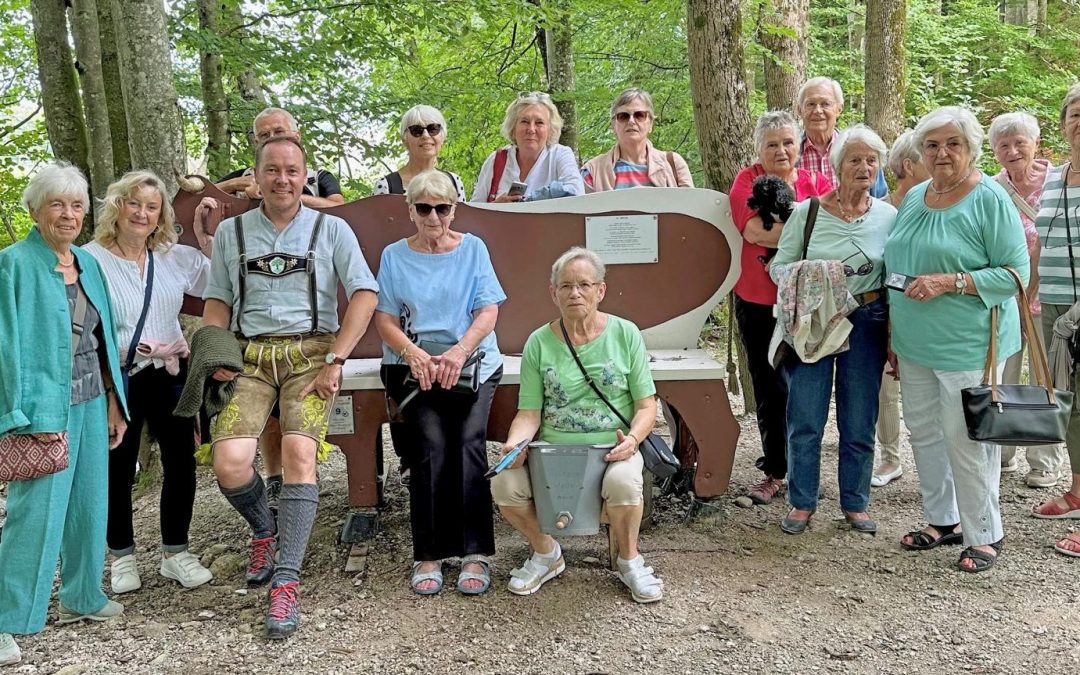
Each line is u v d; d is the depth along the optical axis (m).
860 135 3.08
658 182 4.02
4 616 2.60
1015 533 3.38
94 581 2.83
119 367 2.86
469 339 3.01
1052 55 11.94
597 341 2.96
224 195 3.58
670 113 9.40
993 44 11.30
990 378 2.98
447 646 2.61
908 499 3.83
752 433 4.95
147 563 3.39
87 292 2.73
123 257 3.04
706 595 2.91
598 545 3.37
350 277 2.95
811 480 3.42
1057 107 10.85
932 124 2.89
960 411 2.98
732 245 3.69
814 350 3.19
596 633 2.66
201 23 6.63
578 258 2.89
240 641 2.69
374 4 6.22
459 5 6.50
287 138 2.91
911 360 3.10
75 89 5.34
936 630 2.63
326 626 2.77
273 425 3.77
